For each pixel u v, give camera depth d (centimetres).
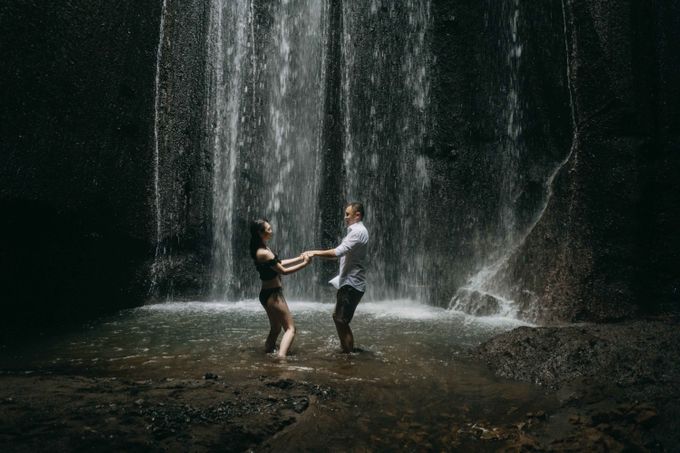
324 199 1163
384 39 1170
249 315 839
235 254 1139
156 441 292
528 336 532
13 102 637
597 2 727
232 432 311
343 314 543
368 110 1173
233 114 1148
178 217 1018
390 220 1141
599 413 346
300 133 1206
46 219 703
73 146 738
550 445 306
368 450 303
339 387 420
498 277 894
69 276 762
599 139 730
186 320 784
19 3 633
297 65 1220
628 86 711
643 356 454
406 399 396
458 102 1094
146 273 941
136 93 880
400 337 649
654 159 708
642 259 704
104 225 812
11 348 586
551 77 935
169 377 449
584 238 729
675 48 702
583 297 704
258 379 434
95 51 774
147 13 902
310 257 547
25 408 336
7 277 669
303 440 314
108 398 361
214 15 1099
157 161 948
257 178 1184
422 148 1126
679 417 337
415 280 1091
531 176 968
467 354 545
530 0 966
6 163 632
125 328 714
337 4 1197
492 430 335
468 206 1061
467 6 1084
